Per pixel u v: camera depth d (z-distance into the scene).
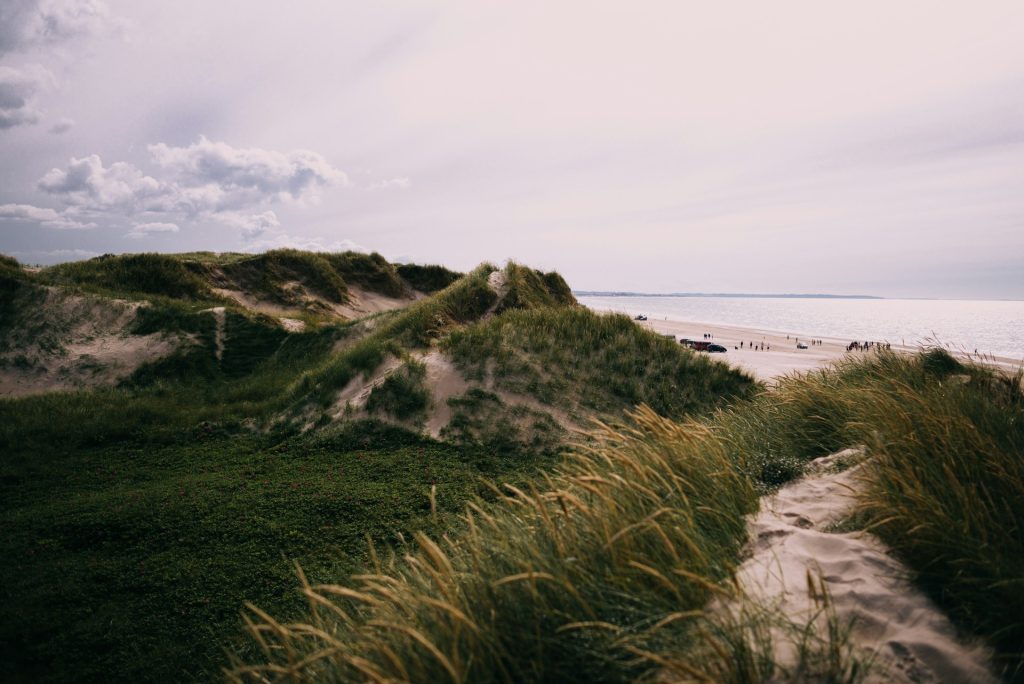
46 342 18.27
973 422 3.80
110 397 15.04
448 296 16.70
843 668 1.86
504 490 8.43
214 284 27.22
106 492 8.95
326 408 12.65
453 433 10.98
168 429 12.44
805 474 4.09
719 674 1.85
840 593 2.33
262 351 19.50
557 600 2.33
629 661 1.99
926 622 2.13
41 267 24.23
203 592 5.93
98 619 5.52
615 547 2.57
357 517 7.63
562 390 12.22
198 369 17.72
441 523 7.24
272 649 4.63
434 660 2.17
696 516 3.13
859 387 5.92
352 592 2.54
